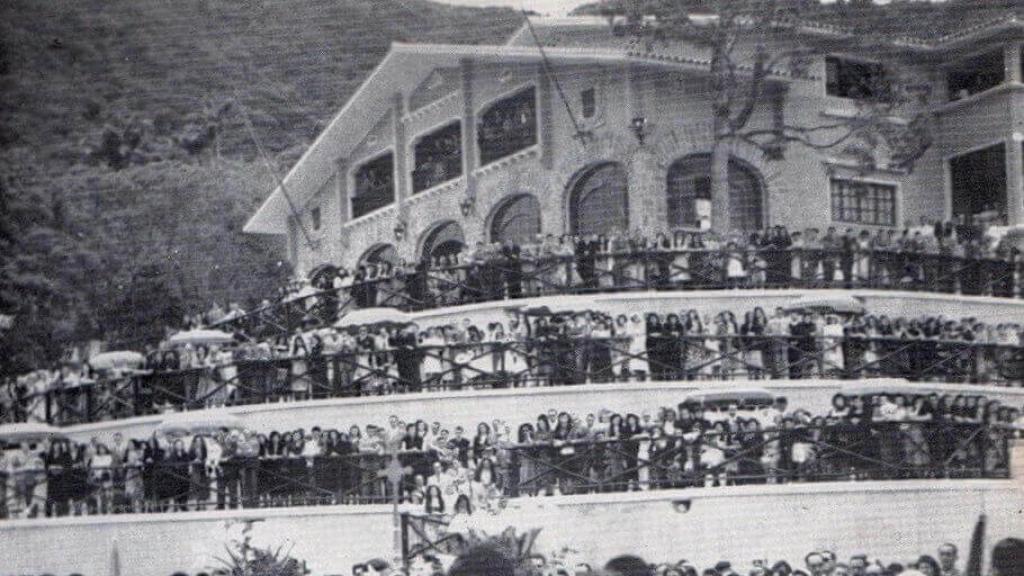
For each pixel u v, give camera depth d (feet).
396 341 111.24
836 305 109.70
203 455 106.22
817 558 95.91
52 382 126.52
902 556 99.04
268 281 153.28
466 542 97.86
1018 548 99.45
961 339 113.19
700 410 102.27
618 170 127.85
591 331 108.88
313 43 163.53
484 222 134.72
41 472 109.60
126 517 106.11
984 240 123.85
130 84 160.56
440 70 139.95
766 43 128.77
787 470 99.81
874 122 131.54
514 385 109.29
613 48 128.47
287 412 111.45
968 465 101.76
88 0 158.51
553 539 99.04
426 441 104.73
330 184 151.64
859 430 100.68
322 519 102.78
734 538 98.78
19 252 149.18
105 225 152.25
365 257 148.15
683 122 126.62
